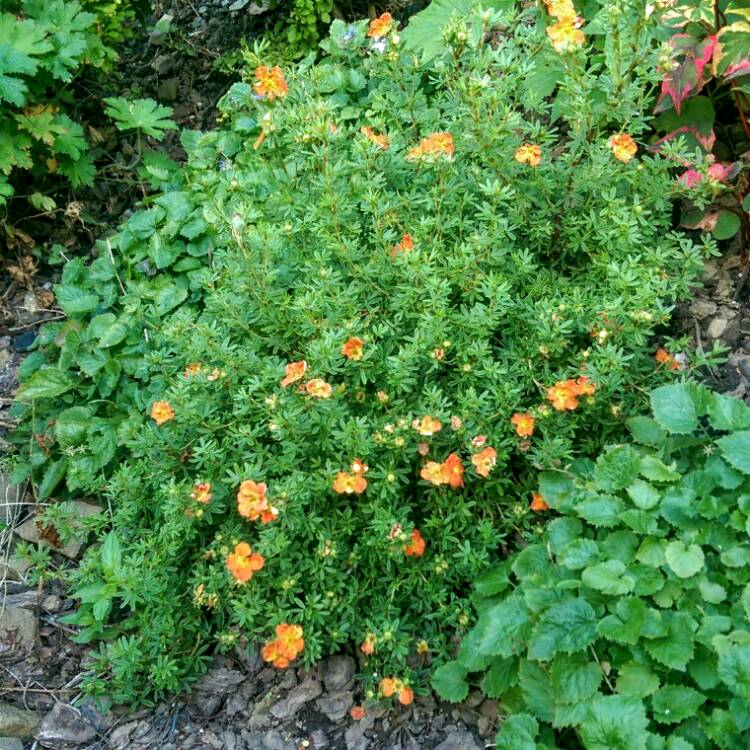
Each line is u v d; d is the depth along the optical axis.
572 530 0.93
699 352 1.01
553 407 0.97
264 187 1.22
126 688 0.97
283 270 1.09
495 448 0.97
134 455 1.04
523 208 1.06
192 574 1.04
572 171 1.04
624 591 0.84
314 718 0.96
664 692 0.80
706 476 0.91
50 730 0.98
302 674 0.99
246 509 0.88
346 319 1.01
